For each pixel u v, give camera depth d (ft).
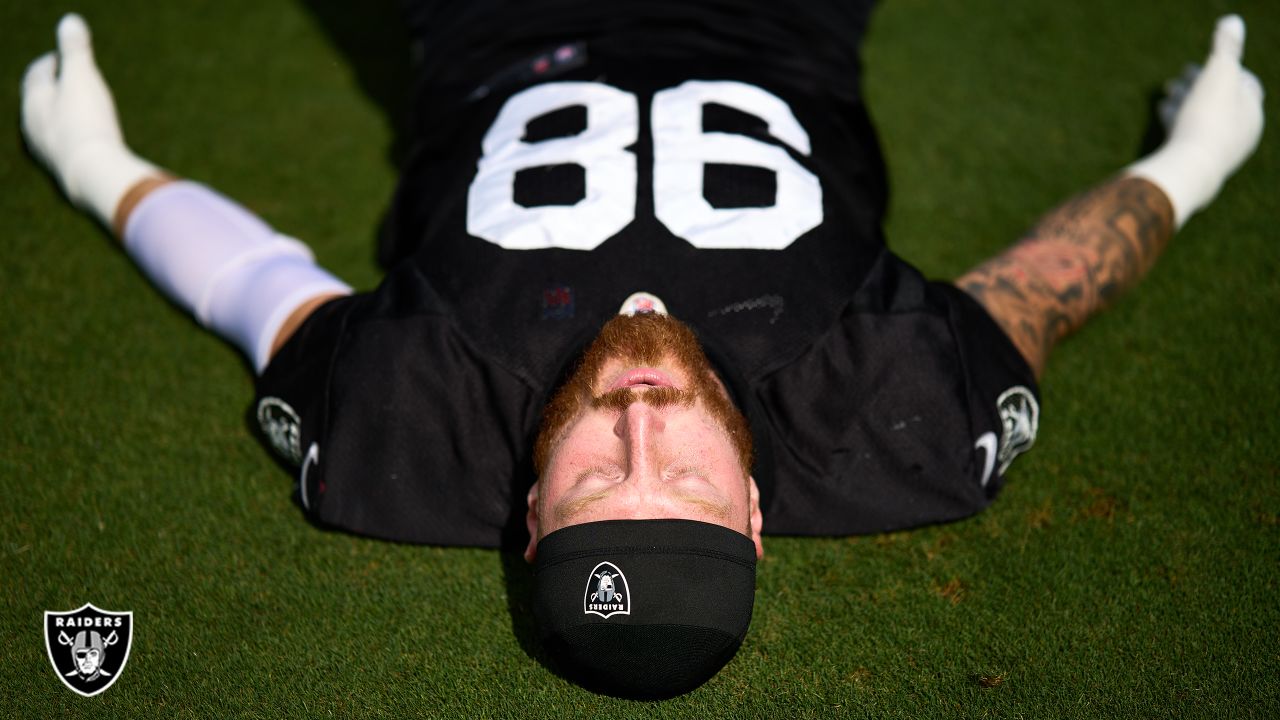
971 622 5.96
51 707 5.57
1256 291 7.84
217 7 10.25
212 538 6.37
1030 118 9.24
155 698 5.61
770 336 5.69
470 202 6.16
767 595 6.07
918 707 5.58
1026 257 6.90
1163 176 7.50
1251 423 6.98
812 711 5.56
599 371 5.11
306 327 6.23
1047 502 6.59
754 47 7.20
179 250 7.14
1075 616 5.98
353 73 9.68
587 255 5.77
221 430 6.97
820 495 5.88
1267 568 6.17
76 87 7.93
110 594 6.07
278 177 8.75
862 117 7.44
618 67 6.78
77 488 6.59
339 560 6.25
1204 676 5.69
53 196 8.39
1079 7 10.30
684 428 4.90
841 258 5.98
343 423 5.81
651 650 4.67
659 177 6.04
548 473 4.94
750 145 6.29
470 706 5.57
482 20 7.50
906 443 5.82
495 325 5.67
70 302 7.70
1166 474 6.72
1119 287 7.08
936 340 5.87
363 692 5.64
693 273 5.74
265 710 5.57
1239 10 10.22
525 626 5.92
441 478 5.82
